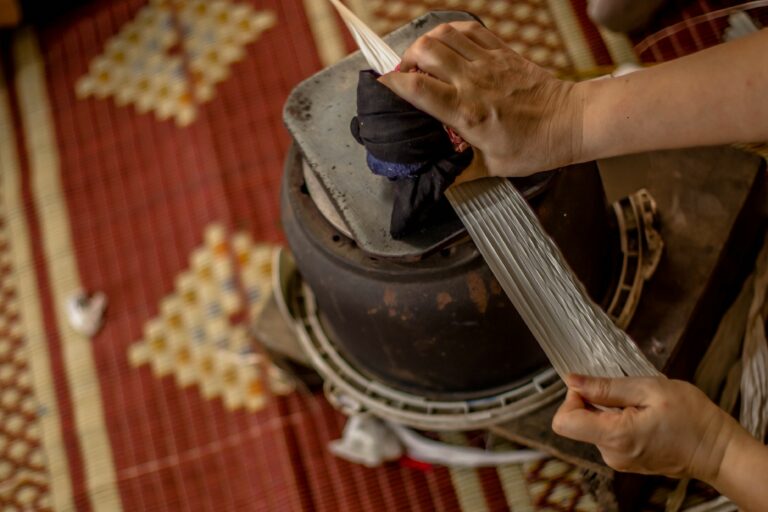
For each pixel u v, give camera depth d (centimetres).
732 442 86
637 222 117
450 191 93
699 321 119
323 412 142
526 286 92
